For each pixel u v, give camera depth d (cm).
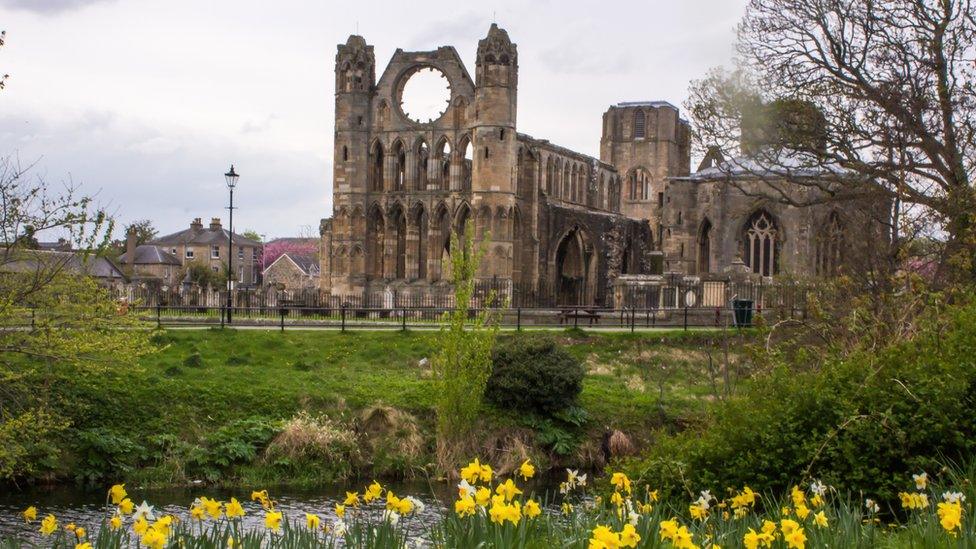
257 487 3788
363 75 10156
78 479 3684
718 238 9744
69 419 3672
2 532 2739
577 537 1457
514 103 9694
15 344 3569
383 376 5006
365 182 10125
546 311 7125
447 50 9900
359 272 10062
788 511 1564
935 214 3953
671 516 1930
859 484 1897
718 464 2122
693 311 7138
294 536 1433
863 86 4750
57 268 3459
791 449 2008
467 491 1384
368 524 1443
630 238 12431
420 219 10094
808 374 2220
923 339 2152
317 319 7231
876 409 1927
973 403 1900
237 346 5284
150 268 15050
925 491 1783
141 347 3991
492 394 4600
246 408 4322
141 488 3678
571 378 4559
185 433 4069
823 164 5003
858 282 3512
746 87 5303
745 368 4066
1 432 3117
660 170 14888
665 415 4681
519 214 10119
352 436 4197
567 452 4419
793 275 5475
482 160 9562
